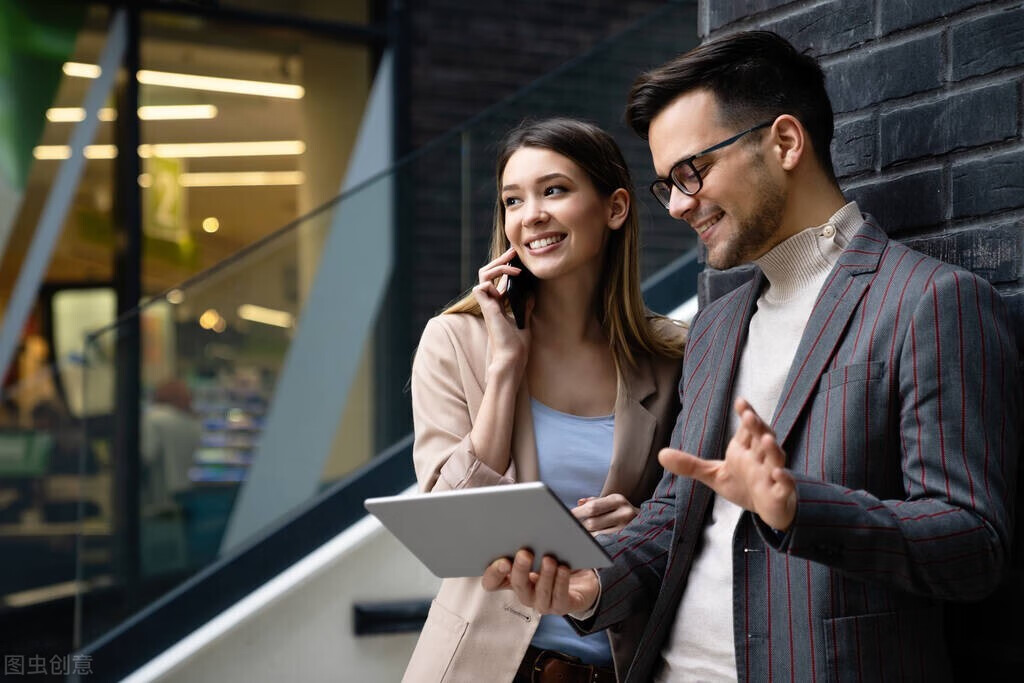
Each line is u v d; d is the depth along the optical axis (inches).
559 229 90.7
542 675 85.2
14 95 225.9
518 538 64.9
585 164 91.2
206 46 239.0
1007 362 63.1
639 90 72.5
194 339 161.3
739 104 69.2
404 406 167.5
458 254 172.2
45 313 226.7
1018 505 69.4
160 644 154.6
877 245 69.1
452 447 90.5
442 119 255.8
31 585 195.3
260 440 161.3
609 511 86.0
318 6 246.7
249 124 242.1
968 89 73.5
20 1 226.4
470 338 94.6
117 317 230.5
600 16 273.0
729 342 75.5
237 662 152.9
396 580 158.6
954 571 58.9
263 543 158.2
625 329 94.6
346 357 165.5
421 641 89.9
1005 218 71.1
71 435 198.4
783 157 69.5
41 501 197.0
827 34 83.4
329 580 156.1
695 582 73.6
